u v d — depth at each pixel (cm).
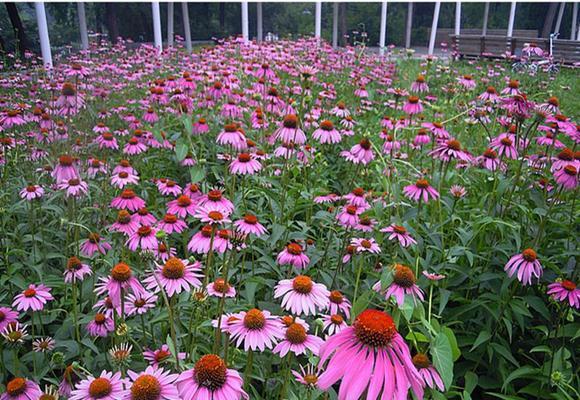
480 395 310
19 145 531
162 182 420
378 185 449
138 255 325
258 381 255
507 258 312
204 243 271
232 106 553
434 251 333
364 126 683
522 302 289
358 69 1034
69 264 268
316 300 214
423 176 417
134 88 838
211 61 906
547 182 364
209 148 546
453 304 328
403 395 121
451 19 3953
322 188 430
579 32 2873
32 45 1745
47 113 570
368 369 124
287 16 3869
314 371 217
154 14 1512
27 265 334
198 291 227
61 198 432
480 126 596
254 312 194
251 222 298
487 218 303
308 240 368
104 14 2677
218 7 3297
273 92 566
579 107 887
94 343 286
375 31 3812
